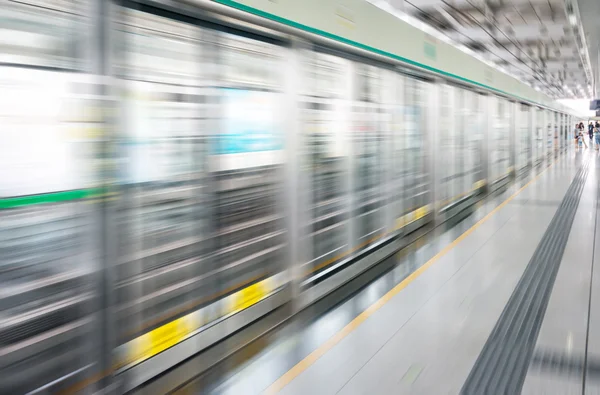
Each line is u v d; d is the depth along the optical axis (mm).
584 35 9625
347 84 4375
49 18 2117
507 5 6508
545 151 18109
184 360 2762
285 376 2613
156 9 2412
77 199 2205
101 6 2162
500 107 10367
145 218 2693
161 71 2705
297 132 3402
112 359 2301
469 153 8266
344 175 4395
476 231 6188
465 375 2602
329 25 3676
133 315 2572
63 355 2273
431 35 5883
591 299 3734
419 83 5922
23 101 2076
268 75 3348
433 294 3877
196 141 2889
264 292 3369
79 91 2164
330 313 3504
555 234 5988
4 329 2188
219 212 3076
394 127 5215
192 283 3002
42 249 2176
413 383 2527
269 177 3453
